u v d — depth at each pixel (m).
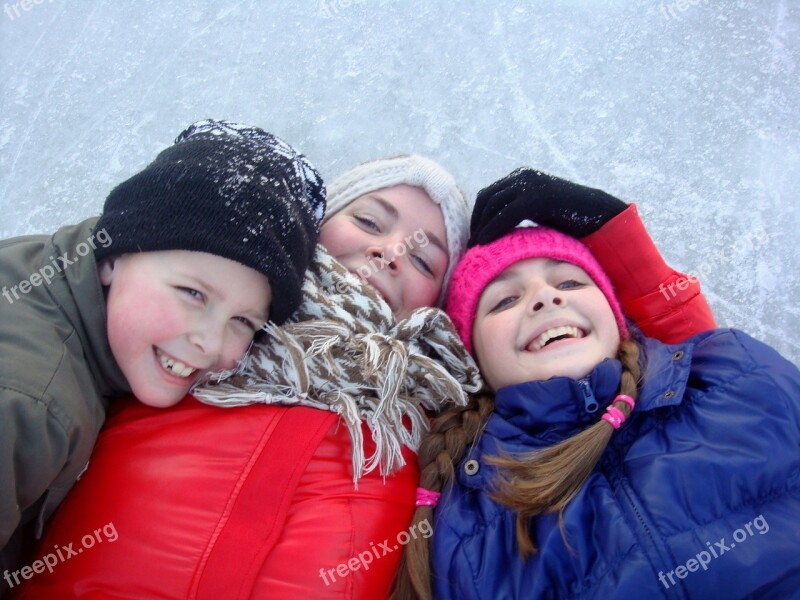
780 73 1.58
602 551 0.86
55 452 0.81
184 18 1.71
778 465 0.87
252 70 1.64
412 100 1.59
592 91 1.58
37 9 1.73
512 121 1.57
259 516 0.87
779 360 0.99
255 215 0.91
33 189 1.51
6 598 0.90
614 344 1.06
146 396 0.92
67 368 0.86
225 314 0.91
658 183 1.49
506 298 1.10
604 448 0.94
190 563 0.83
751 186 1.48
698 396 0.96
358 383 1.02
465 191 1.42
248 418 0.95
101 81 1.64
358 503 0.92
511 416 1.03
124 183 0.95
